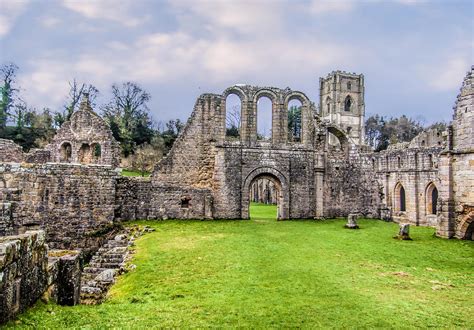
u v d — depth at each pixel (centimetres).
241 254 1783
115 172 2603
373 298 1169
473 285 1344
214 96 3278
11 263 730
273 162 3319
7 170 2216
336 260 1702
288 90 3434
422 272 1523
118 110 7444
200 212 3070
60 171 2412
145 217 2925
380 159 5153
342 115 9756
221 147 3231
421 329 932
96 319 874
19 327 704
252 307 1066
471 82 2344
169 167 3158
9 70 6762
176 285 1298
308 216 3362
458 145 2408
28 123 6950
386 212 3503
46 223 2347
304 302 1117
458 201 2375
